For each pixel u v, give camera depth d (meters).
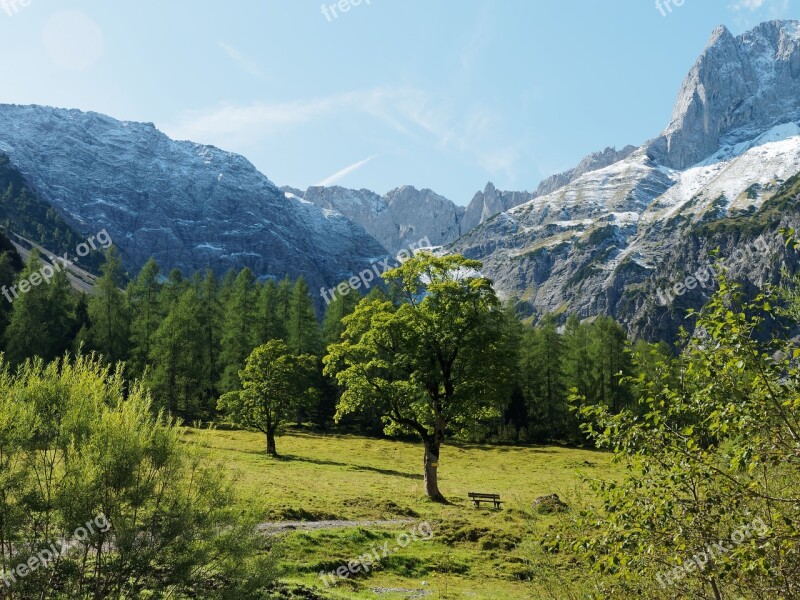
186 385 76.75
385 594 18.42
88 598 10.16
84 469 10.02
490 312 38.97
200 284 118.19
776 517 7.13
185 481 11.39
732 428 7.30
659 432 7.75
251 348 93.94
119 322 83.75
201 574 11.20
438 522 28.20
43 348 70.06
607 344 89.81
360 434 83.81
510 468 60.66
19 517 9.99
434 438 37.84
